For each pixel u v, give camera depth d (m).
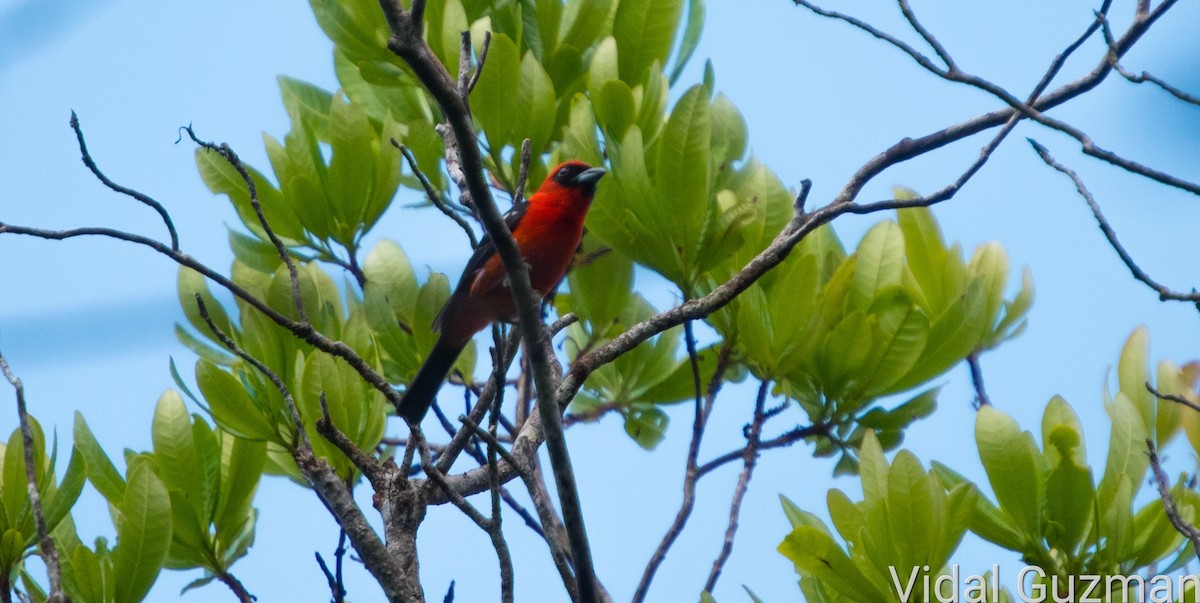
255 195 9.18
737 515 9.87
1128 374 9.91
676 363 12.20
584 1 12.47
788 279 10.54
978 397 11.26
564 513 7.87
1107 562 8.80
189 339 11.07
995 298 11.98
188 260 8.60
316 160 12.13
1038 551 8.93
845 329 10.58
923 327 10.76
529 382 11.55
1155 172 7.54
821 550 8.73
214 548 9.98
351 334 10.53
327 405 9.68
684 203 10.55
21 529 9.25
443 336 10.52
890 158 10.85
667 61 12.60
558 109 12.52
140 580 8.88
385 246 12.10
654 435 12.02
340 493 8.72
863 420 11.04
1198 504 9.10
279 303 10.52
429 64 6.94
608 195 10.73
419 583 8.65
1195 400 9.80
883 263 11.16
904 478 8.66
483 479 9.57
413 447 9.33
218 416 9.96
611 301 12.04
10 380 7.45
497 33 11.95
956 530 8.77
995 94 8.24
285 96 12.95
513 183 11.99
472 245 8.66
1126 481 8.80
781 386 11.39
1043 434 9.47
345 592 9.15
